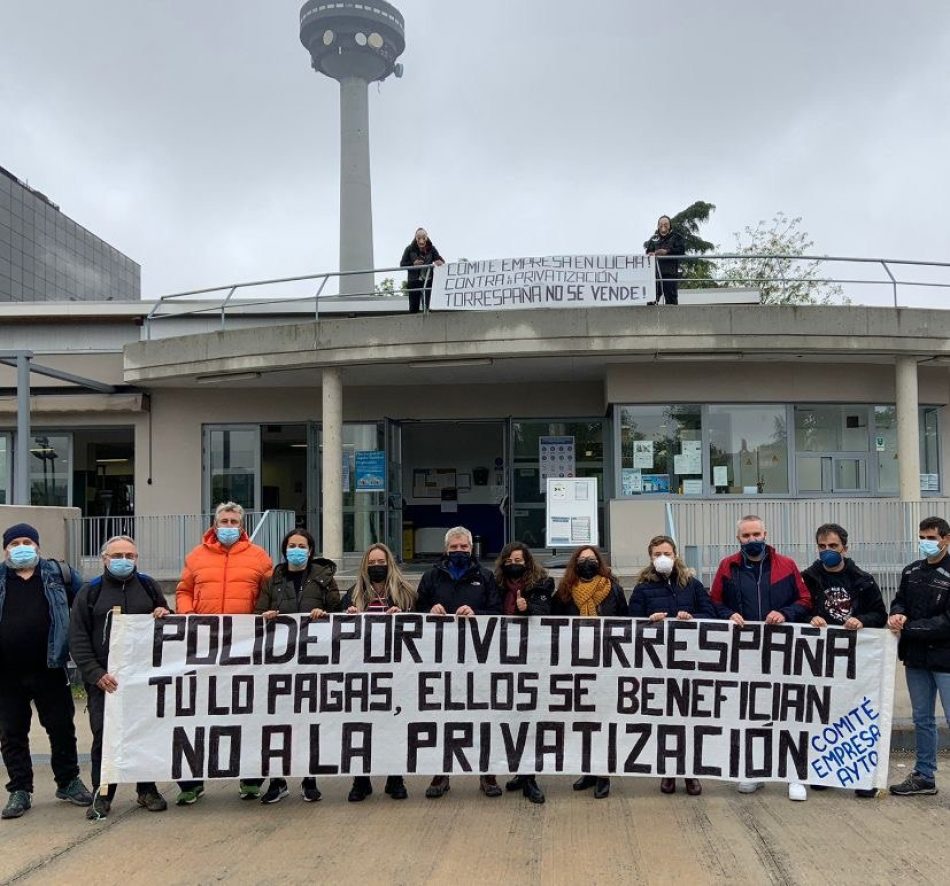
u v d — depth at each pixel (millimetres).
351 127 62375
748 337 13070
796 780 6168
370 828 5512
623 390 14469
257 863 4930
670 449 14484
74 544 11961
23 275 83875
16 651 5855
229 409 16547
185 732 6023
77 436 19516
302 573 6379
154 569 13406
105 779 5859
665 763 6207
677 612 6352
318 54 62906
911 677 6160
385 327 13469
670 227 14000
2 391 16812
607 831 5398
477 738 6195
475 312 13227
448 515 20672
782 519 13266
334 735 6137
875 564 11383
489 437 20688
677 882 4598
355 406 16422
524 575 6418
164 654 6059
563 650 6281
